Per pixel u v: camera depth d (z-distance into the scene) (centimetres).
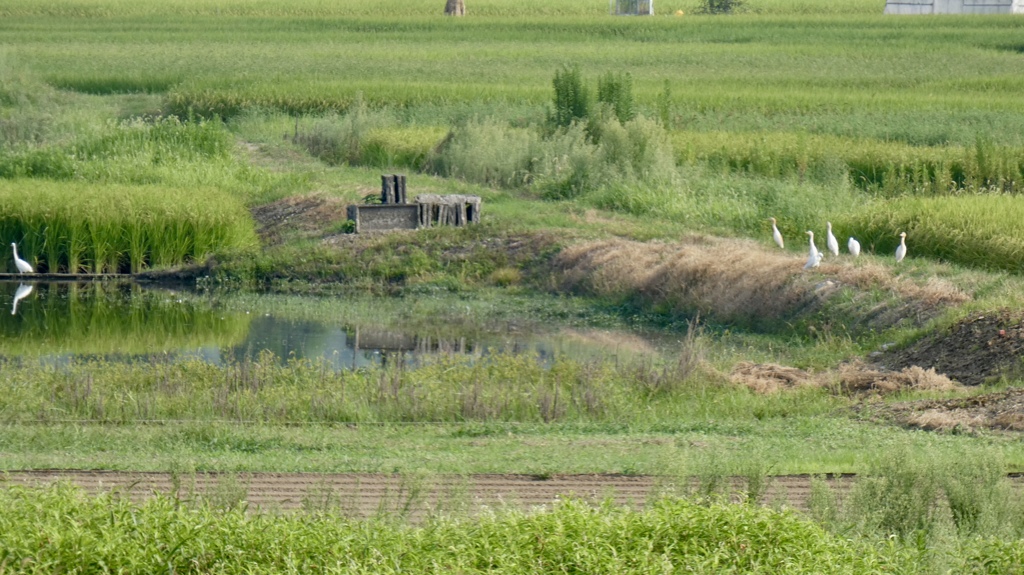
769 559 3925
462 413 6806
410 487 4956
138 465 5512
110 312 10425
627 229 11719
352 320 10169
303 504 4653
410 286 11231
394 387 7044
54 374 7462
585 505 4262
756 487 4975
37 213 11950
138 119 17725
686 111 19125
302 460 5672
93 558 3762
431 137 16188
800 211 11762
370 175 14675
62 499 4103
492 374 7725
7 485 4888
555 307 10544
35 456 5644
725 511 4150
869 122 17712
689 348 7962
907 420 6650
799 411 7012
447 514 4569
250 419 6656
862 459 5775
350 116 17838
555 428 6538
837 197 12206
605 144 14038
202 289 11394
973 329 8162
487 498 5169
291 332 9744
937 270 9612
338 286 11275
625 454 5881
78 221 11912
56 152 15062
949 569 4138
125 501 4097
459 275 11344
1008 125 17112
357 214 12112
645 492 5303
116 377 7400
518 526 4053
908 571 4138
